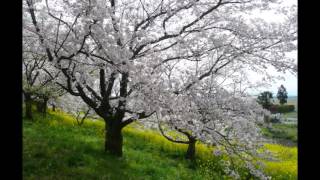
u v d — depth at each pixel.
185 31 10.98
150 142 17.80
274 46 10.93
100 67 10.79
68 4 10.45
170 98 10.20
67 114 24.02
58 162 10.70
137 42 10.79
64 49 10.73
